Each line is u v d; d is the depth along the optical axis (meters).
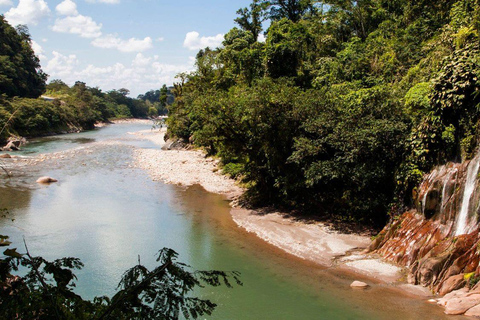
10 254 4.46
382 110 20.33
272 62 36.22
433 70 22.78
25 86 89.88
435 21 32.69
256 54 41.16
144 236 20.77
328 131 21.88
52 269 4.58
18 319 4.16
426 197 16.30
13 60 91.00
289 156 24.19
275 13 53.28
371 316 12.48
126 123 151.25
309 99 23.59
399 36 34.44
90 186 32.94
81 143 67.50
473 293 12.50
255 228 22.28
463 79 15.62
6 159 44.84
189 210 26.12
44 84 107.25
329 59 35.66
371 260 17.02
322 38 41.31
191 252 18.56
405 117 19.58
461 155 15.62
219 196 30.16
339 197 22.77
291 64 36.22
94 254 17.98
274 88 25.11
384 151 19.23
